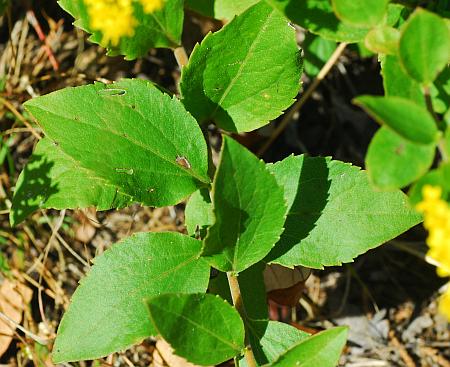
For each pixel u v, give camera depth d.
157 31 0.43
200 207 0.44
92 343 0.40
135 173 0.40
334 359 0.37
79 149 0.40
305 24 0.40
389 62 0.38
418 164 0.35
